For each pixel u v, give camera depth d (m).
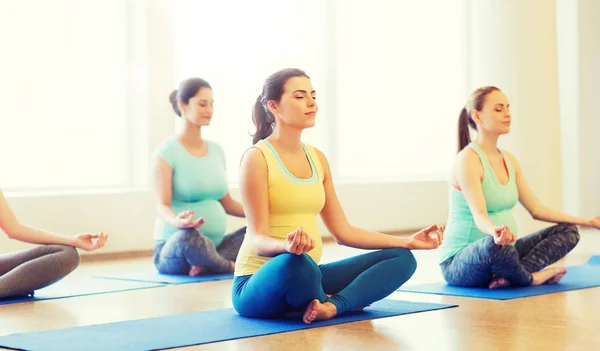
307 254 3.57
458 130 5.02
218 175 5.98
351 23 9.23
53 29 7.18
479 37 8.05
